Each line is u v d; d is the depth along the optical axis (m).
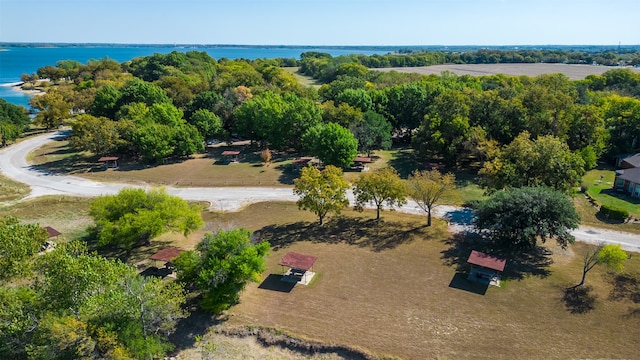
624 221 59.75
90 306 31.64
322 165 89.19
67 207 68.44
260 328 39.06
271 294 44.41
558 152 59.72
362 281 46.41
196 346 37.72
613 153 87.19
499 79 147.00
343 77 162.38
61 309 33.09
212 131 102.38
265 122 97.50
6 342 30.83
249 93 120.62
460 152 84.56
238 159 96.25
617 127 88.62
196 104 113.69
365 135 92.69
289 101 110.44
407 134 115.25
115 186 77.94
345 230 59.44
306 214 65.38
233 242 41.19
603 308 41.03
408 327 38.84
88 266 34.19
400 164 89.75
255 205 69.19
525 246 50.28
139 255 53.00
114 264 37.81
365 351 35.88
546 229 46.94
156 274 48.06
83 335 30.02
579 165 61.00
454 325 39.00
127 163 92.62
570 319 39.62
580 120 81.56
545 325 38.84
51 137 117.62
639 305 41.31
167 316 34.97
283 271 48.94
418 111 108.69
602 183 76.25
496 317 40.00
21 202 69.50
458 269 48.53
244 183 79.69
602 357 35.03
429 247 53.97
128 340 32.44
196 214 53.28
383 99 114.62
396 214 64.75
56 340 29.69
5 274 36.34
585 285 44.66
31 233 40.47
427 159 92.31
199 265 40.72
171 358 36.19
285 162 93.19
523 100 84.56
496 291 44.06
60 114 125.12
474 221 55.94
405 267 49.19
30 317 31.62
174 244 56.09
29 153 100.06
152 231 49.53
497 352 35.69
